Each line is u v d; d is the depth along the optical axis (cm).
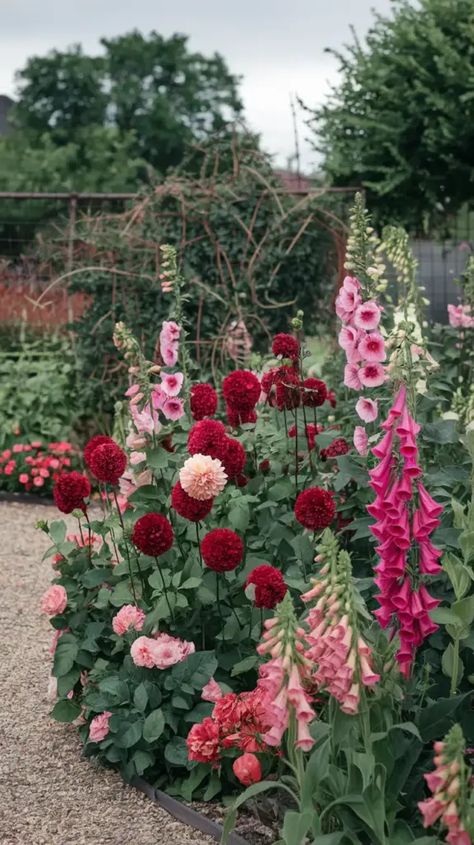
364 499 375
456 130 959
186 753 343
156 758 358
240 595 371
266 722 282
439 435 363
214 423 363
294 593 369
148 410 400
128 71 4003
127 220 814
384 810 266
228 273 778
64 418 857
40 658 486
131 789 356
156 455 387
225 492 384
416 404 372
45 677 462
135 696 352
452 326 598
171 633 373
